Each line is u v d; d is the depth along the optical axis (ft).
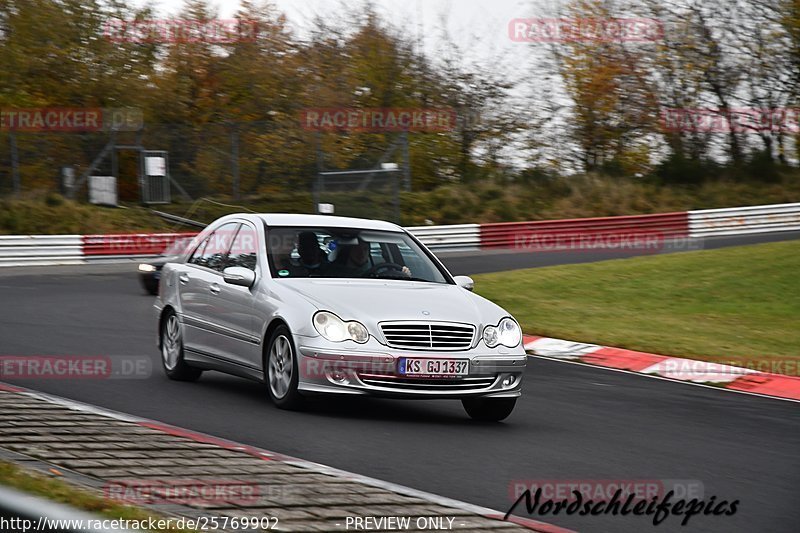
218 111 263.29
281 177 228.43
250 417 56.03
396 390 56.13
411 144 279.49
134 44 261.03
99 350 82.28
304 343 56.80
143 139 221.87
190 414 56.49
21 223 195.42
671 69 301.63
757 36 296.71
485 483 43.52
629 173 296.10
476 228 213.87
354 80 287.07
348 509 34.96
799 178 280.10
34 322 98.43
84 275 154.30
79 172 219.61
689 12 300.40
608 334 110.22
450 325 57.98
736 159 295.89
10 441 43.19
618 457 51.88
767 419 69.51
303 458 46.21
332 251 64.03
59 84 251.39
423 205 239.91
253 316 61.36
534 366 90.74
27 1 249.75
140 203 219.20
